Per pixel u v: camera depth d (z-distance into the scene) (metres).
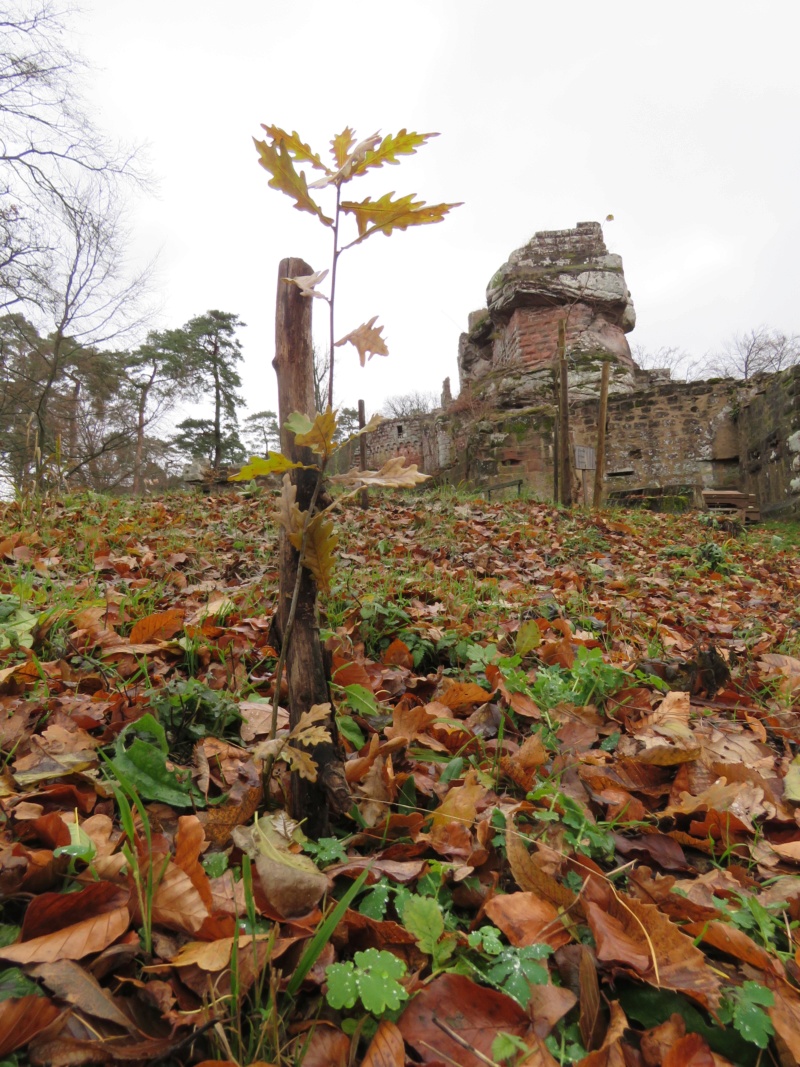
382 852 1.41
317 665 1.46
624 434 16.86
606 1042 0.98
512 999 1.04
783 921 1.37
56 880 1.18
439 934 1.14
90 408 19.36
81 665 2.28
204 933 1.07
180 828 1.22
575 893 1.32
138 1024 0.93
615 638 3.42
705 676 2.70
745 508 14.38
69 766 1.52
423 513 7.65
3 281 14.73
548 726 2.17
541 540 6.95
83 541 4.63
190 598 3.41
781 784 1.89
